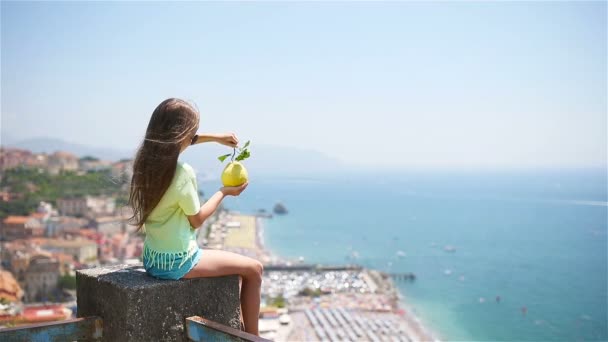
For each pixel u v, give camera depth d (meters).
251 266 3.94
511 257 141.38
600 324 80.19
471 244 164.38
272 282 102.50
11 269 84.62
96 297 3.75
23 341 3.32
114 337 3.57
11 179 158.12
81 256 104.12
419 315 85.06
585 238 175.25
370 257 142.12
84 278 3.88
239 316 3.93
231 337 3.19
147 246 3.75
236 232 175.88
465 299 96.50
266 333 67.31
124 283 3.55
